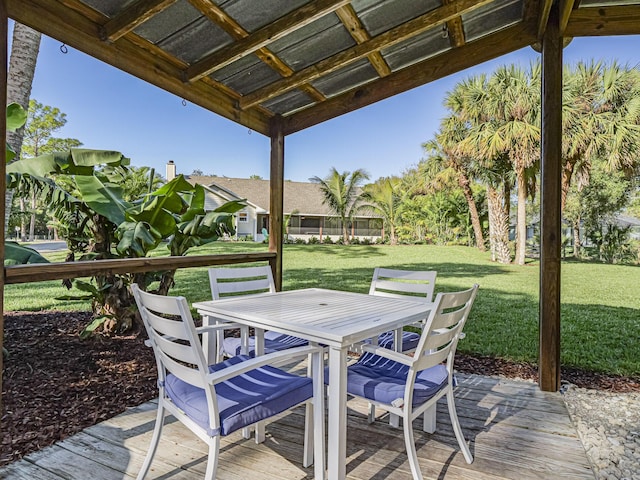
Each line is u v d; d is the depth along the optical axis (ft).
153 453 5.61
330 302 7.86
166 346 5.12
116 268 7.57
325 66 9.68
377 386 5.74
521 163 27.04
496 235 31.17
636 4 8.73
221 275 9.23
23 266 6.00
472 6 7.93
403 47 9.78
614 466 6.22
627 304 18.54
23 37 11.96
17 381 9.44
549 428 7.50
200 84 9.99
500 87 26.73
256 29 8.06
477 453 6.54
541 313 9.59
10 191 12.02
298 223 57.11
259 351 7.30
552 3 8.46
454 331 6.05
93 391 9.13
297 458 6.29
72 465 6.07
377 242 44.88
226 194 53.21
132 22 6.89
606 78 23.59
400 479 5.74
